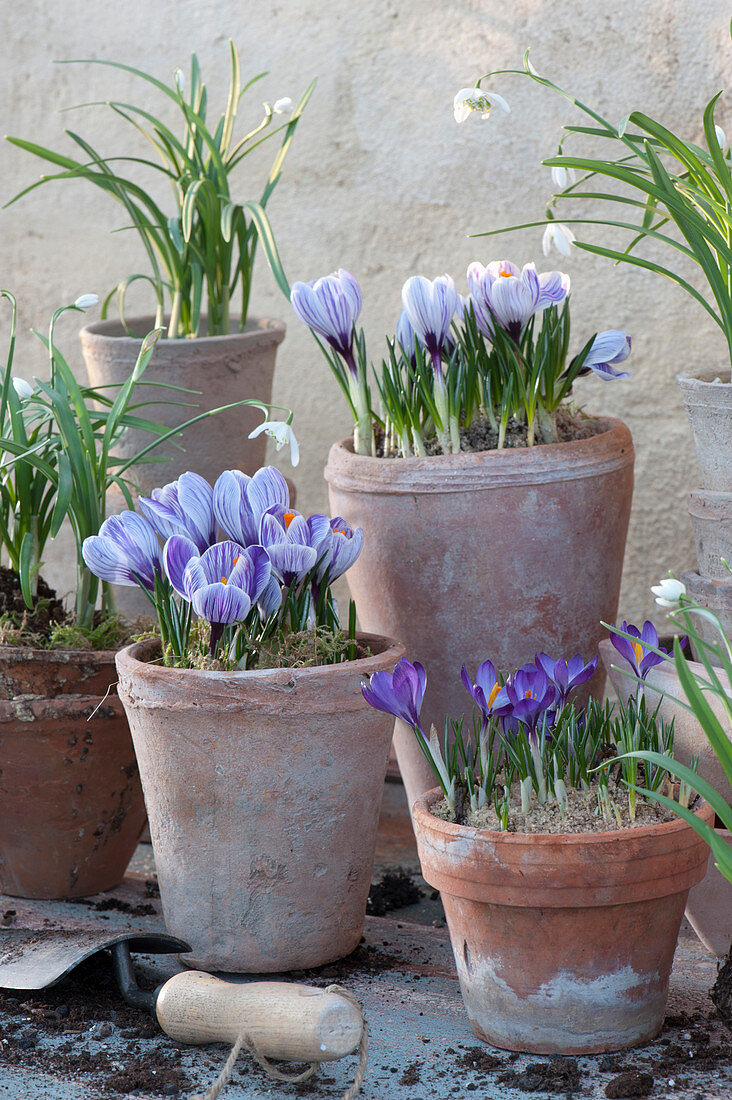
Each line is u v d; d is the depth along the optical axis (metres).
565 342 2.32
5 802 2.33
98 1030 1.87
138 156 3.36
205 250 2.88
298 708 1.90
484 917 1.72
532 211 2.92
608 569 2.31
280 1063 1.78
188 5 3.21
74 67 3.37
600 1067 1.71
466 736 2.31
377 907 2.45
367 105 3.06
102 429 2.80
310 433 3.26
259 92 3.18
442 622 2.26
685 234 1.98
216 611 1.86
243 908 2.01
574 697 2.31
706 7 2.66
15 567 2.46
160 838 2.05
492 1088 1.68
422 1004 1.97
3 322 3.59
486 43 2.89
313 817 1.97
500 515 2.18
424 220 3.05
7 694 2.26
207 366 2.69
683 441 2.86
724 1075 1.68
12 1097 1.69
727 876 1.55
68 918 2.33
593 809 1.78
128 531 2.02
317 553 2.00
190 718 1.92
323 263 3.19
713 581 2.01
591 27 2.78
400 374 2.35
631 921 1.69
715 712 1.94
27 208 3.49
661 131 1.95
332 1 3.04
